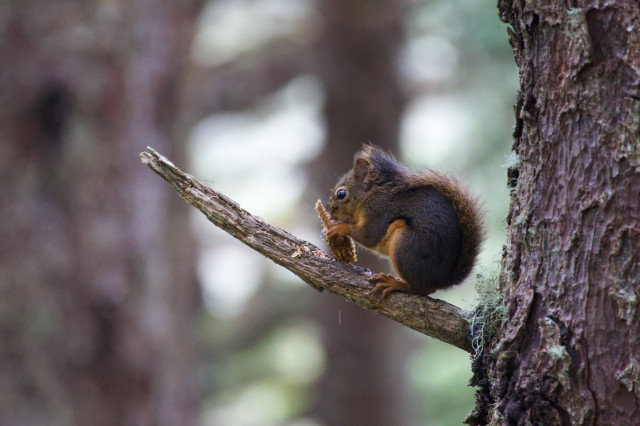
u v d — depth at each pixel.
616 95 4.23
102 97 12.27
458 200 5.94
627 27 4.18
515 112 4.93
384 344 20.00
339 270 5.44
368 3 18.39
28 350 11.59
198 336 19.45
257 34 20.89
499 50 14.47
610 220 4.25
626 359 4.18
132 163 12.60
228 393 22.05
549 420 4.34
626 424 4.17
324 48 19.03
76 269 12.01
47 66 11.90
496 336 4.84
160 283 12.98
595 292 4.29
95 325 12.05
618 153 4.22
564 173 4.43
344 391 19.86
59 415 11.59
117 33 12.36
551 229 4.48
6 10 11.76
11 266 11.63
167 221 13.77
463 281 5.96
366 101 18.88
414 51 19.88
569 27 4.32
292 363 22.83
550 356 4.34
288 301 23.12
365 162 6.44
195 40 14.25
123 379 12.20
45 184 11.95
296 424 21.17
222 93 20.31
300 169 23.38
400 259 5.87
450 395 20.09
